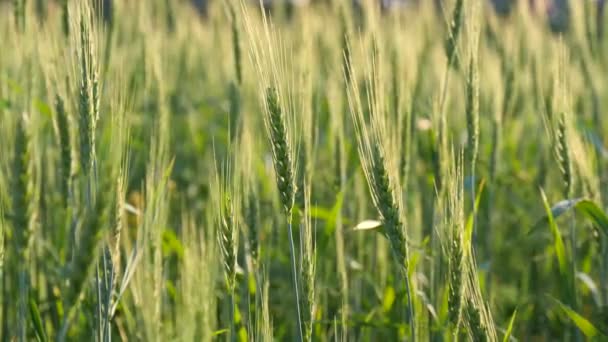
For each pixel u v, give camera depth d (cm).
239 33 1022
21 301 670
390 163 636
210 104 1767
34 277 844
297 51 1305
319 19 1511
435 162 861
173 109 1703
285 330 939
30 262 829
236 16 1022
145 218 618
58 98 787
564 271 817
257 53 625
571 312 730
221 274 863
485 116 1301
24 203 652
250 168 818
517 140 1542
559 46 868
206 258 625
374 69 668
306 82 869
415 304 776
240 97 1024
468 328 633
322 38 1423
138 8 1446
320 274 934
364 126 632
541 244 1212
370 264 1026
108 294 598
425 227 998
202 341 531
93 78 615
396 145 838
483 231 1202
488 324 633
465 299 636
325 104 1378
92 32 638
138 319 532
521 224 1292
